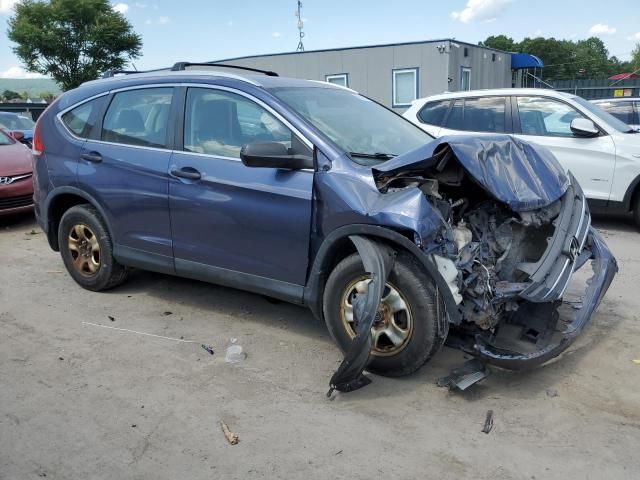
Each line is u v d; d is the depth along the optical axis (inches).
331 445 122.6
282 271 159.6
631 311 189.0
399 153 168.7
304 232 151.9
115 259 200.5
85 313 195.0
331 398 140.4
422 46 803.4
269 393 143.4
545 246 157.8
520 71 1127.0
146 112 188.1
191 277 181.5
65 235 212.1
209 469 116.0
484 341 142.2
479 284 139.7
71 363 160.2
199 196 170.4
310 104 171.8
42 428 130.2
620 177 294.2
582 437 123.3
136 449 122.5
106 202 194.4
